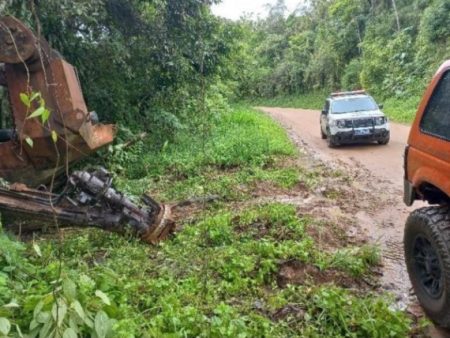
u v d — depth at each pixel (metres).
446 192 4.07
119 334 3.28
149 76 13.78
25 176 6.07
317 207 8.17
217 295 4.66
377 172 11.20
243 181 9.84
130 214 5.80
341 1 47.38
